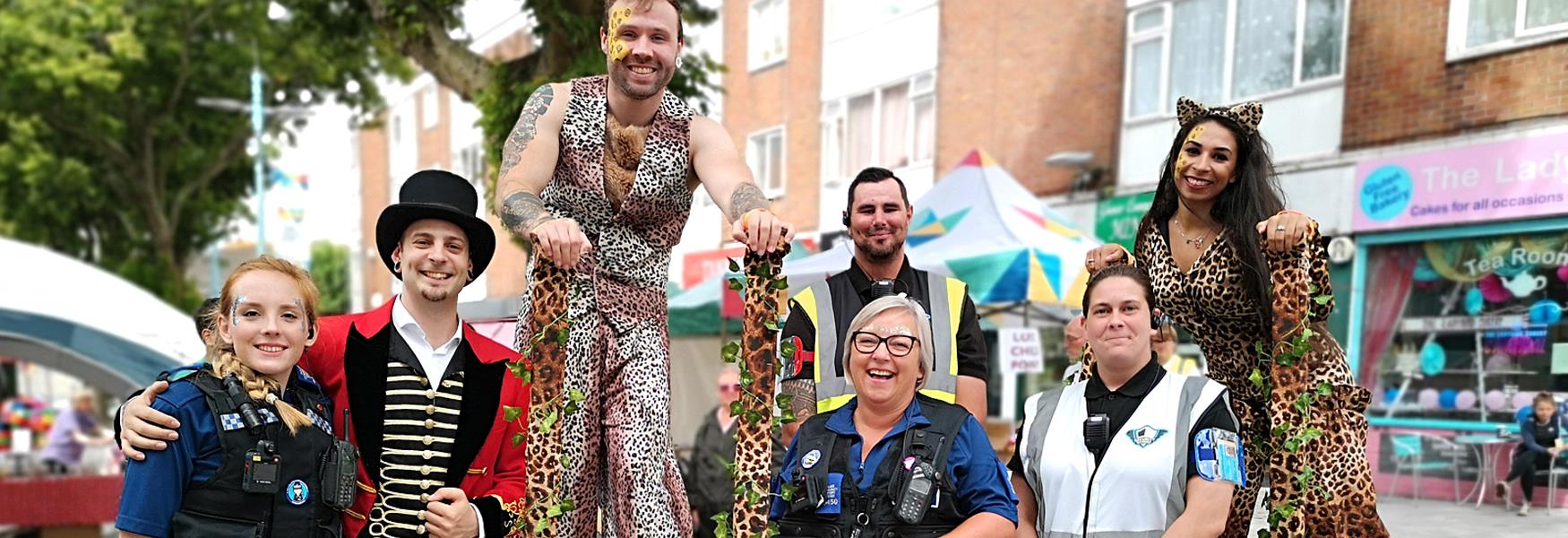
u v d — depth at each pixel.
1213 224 3.13
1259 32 8.93
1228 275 3.03
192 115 19.36
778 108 12.73
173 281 19.98
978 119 11.34
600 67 7.67
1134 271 3.00
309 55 18.27
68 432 11.83
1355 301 7.81
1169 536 2.73
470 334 3.07
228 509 2.60
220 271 28.98
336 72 18.59
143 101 18.56
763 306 2.74
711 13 9.58
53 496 9.56
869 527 2.79
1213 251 3.07
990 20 11.28
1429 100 6.92
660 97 3.01
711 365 10.80
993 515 2.77
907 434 2.86
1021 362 7.55
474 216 2.99
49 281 7.35
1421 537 4.41
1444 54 6.74
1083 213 10.64
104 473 10.91
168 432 2.57
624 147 2.96
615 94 2.96
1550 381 5.88
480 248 3.01
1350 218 7.86
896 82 11.91
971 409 3.45
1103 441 2.90
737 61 13.22
